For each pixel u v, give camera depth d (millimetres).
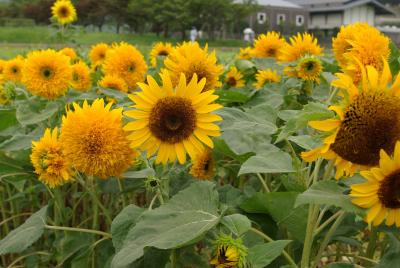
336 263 774
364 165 646
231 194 963
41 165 890
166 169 965
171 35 22359
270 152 837
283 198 807
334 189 683
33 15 20797
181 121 823
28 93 1672
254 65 1804
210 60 1113
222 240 673
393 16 32250
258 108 1057
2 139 1375
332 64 1487
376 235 958
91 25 23297
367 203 623
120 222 806
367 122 621
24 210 1562
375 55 859
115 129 808
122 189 1025
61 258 990
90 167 806
